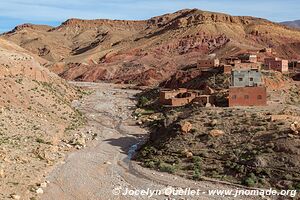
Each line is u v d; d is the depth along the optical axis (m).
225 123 63.28
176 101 95.38
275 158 52.28
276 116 61.44
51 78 115.44
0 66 90.50
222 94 82.19
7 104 78.12
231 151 56.88
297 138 54.09
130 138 76.69
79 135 75.69
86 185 50.44
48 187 48.53
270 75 103.31
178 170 56.12
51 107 87.94
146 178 54.03
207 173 54.28
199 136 62.38
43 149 61.03
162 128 70.44
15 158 54.75
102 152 66.50
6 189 45.03
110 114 100.81
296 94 94.06
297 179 48.44
